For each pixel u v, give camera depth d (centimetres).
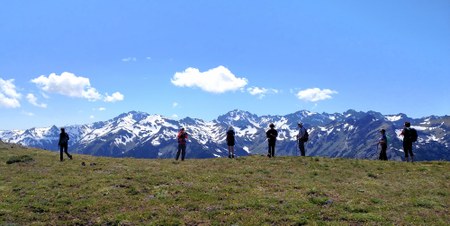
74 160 4462
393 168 3706
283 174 3362
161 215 2245
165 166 3869
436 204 2461
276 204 2397
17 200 2517
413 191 2812
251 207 2350
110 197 2586
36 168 3744
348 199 2525
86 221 2200
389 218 2161
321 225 2056
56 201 2486
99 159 4694
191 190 2734
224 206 2373
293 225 2072
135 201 2508
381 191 2798
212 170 3544
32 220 2191
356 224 2080
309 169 3625
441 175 3394
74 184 2942
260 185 2923
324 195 2608
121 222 2147
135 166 3859
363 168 3703
